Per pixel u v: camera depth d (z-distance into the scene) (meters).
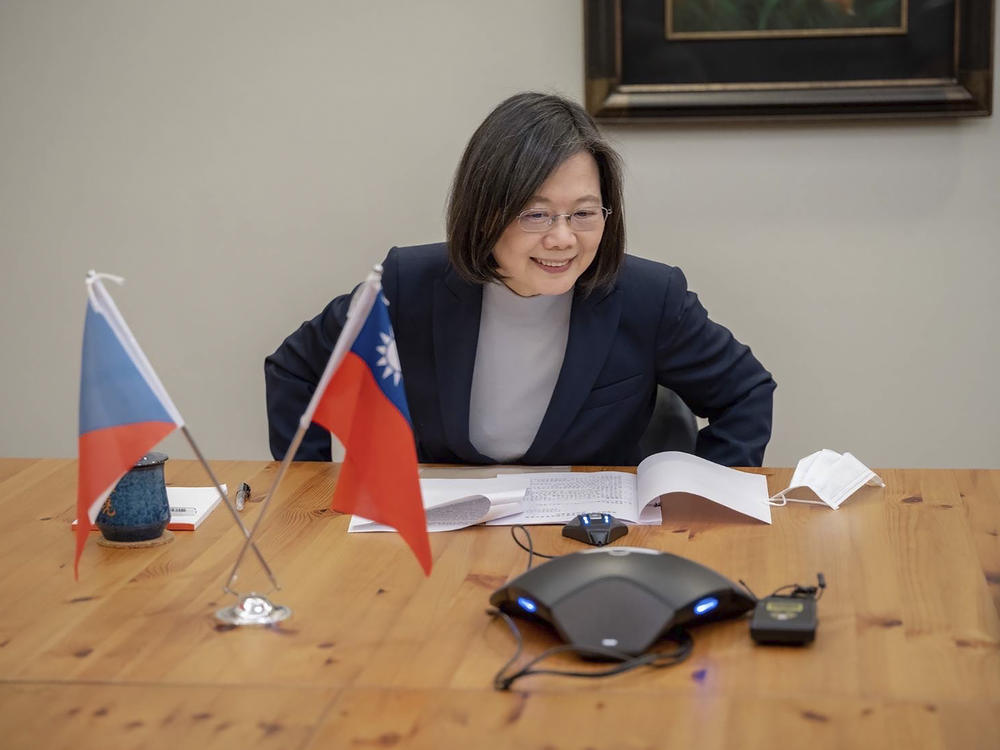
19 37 3.12
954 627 1.29
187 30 3.08
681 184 3.01
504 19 2.99
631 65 2.91
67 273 3.23
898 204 2.97
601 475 1.89
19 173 3.19
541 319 2.07
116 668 1.23
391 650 1.26
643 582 1.27
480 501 1.69
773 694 1.14
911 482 1.86
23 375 3.29
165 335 3.23
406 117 3.06
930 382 3.05
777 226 3.01
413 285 2.08
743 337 3.07
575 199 1.80
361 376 1.39
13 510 1.79
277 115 3.10
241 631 1.32
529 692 1.16
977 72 2.83
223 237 3.17
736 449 2.11
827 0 2.83
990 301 3.00
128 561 1.55
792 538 1.60
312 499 1.81
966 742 1.05
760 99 2.88
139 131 3.14
